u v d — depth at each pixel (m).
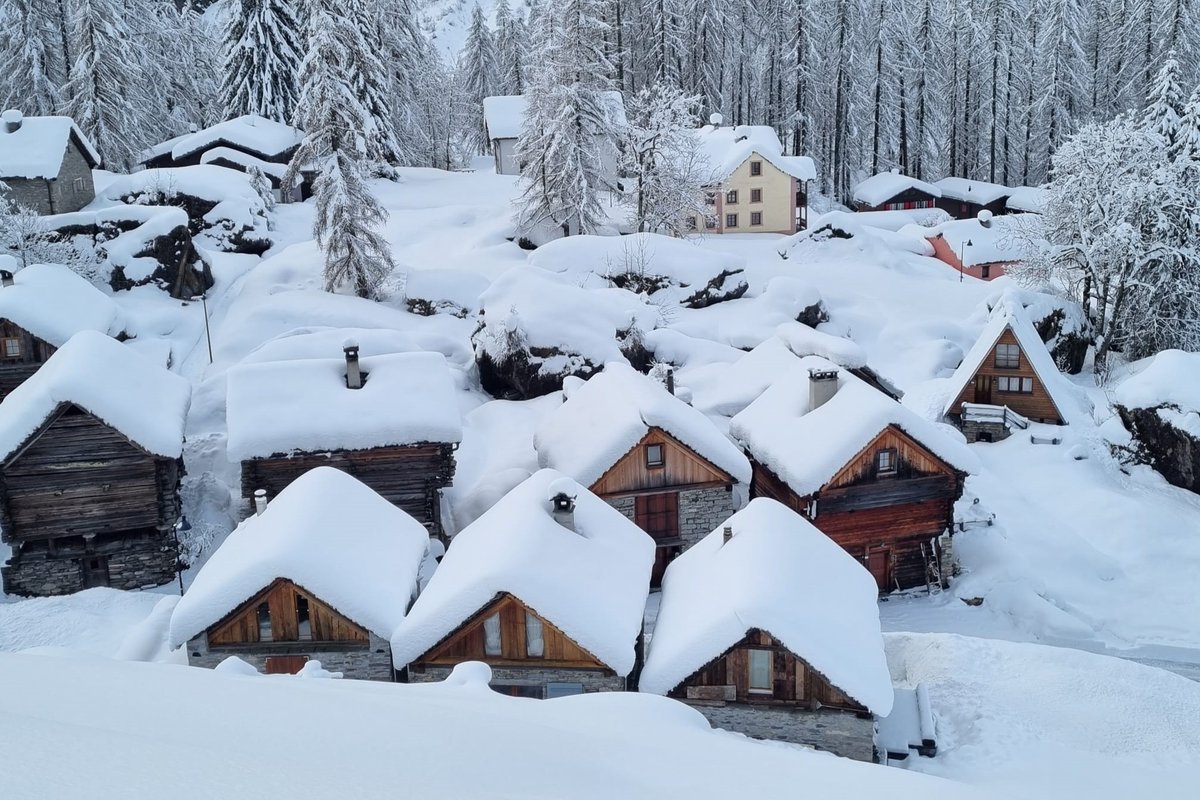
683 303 50.91
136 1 75.62
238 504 32.97
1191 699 22.84
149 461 28.72
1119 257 48.72
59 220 48.47
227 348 43.25
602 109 56.44
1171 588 31.23
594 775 7.53
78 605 27.00
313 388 30.59
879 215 77.62
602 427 30.31
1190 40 81.12
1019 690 23.20
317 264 52.59
